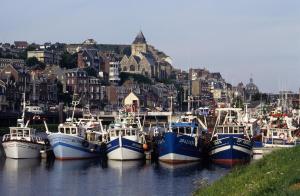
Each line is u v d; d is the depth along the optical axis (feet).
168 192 223.92
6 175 273.95
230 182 169.78
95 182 252.42
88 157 347.97
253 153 342.23
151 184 244.83
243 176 171.32
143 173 281.13
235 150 315.37
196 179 257.96
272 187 128.36
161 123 579.07
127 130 339.16
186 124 339.57
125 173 281.33
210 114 466.29
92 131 377.09
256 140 391.45
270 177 146.82
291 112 570.05
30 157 342.03
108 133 361.92
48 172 285.64
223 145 317.42
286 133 360.28
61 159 337.52
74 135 340.59
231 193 152.35
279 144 346.74
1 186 241.96
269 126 377.71
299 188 117.50
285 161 171.73
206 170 290.97
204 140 345.51
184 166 309.22
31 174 278.05
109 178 264.72
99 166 310.45
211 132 391.04
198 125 347.77
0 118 574.56
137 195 219.20
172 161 319.47
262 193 127.03
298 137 367.45
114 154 334.44
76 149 340.39
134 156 334.24
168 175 272.72
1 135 494.18
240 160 313.94
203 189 174.60
